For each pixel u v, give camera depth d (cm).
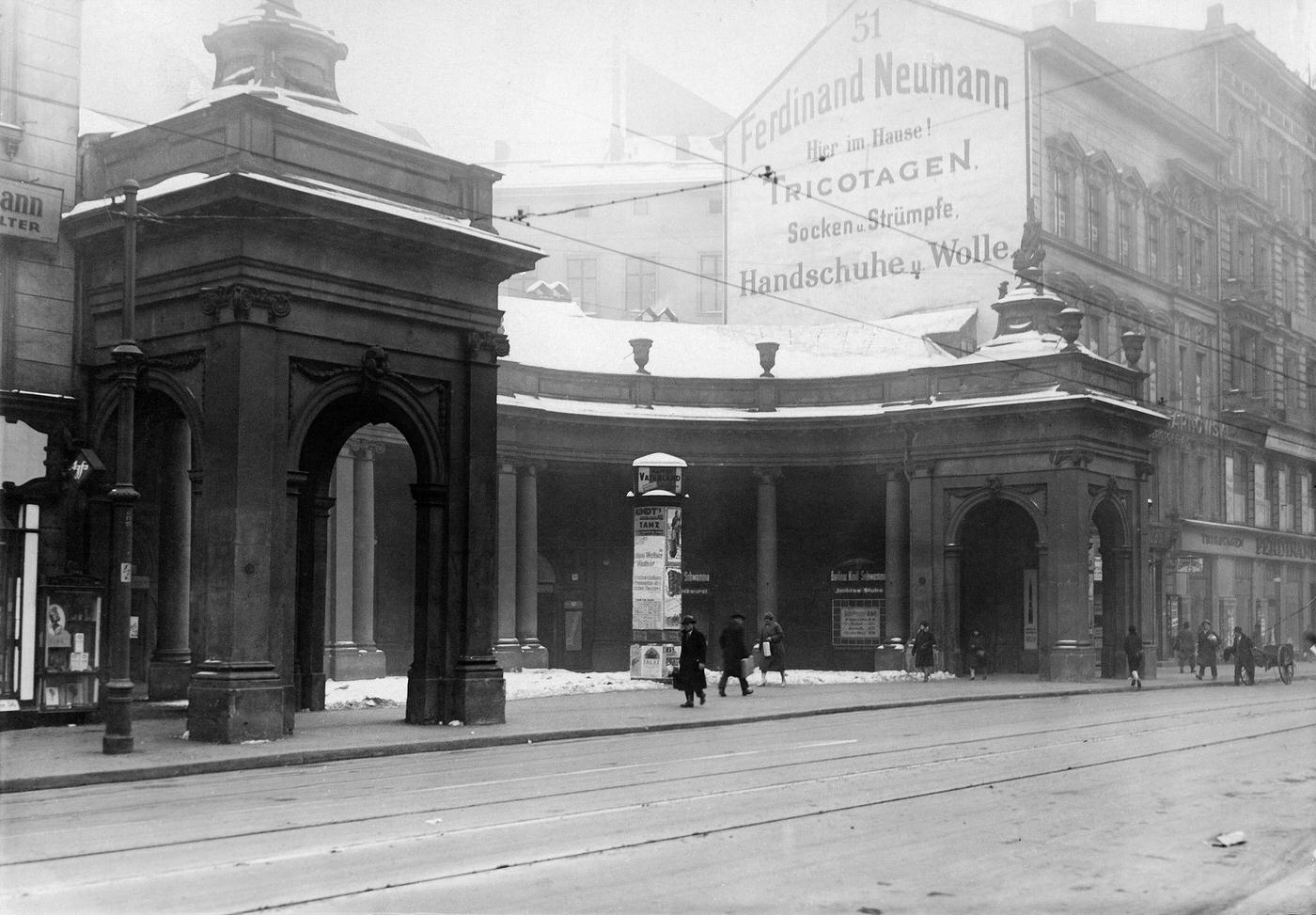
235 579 1944
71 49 2298
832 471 4334
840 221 5269
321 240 2084
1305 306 6656
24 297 2214
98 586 2162
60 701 2119
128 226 1817
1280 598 6181
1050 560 3806
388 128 2389
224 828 1161
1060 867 991
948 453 3994
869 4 5228
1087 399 3744
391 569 3750
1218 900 890
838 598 4409
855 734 2155
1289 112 6500
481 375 2334
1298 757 1783
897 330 4653
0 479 2161
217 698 1914
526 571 3856
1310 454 6531
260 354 2000
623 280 6106
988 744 1948
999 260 4803
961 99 4944
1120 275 5150
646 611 3369
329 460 2453
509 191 5550
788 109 5444
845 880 934
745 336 4666
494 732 2098
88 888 903
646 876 948
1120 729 2242
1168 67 5756
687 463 4175
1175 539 5278
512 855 1026
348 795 1393
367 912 832
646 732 2239
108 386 2228
